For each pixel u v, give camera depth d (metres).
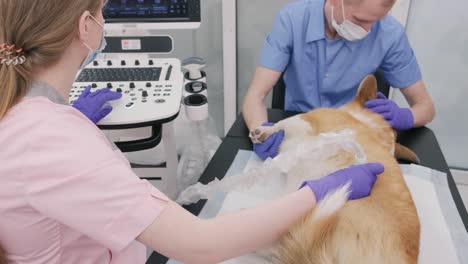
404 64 1.39
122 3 1.46
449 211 0.92
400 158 1.10
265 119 1.29
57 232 0.69
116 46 1.57
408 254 0.71
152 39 1.57
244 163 1.09
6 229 0.65
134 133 1.40
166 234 0.61
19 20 0.62
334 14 1.25
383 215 0.74
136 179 0.62
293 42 1.42
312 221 0.69
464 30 1.88
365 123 1.07
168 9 1.48
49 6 0.62
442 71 1.99
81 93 1.29
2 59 0.63
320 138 0.95
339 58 1.39
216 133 2.21
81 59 0.72
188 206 0.92
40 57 0.64
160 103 1.30
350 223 0.71
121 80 1.43
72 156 0.59
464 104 2.04
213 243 0.63
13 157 0.59
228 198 0.93
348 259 0.66
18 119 0.61
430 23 1.90
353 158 0.90
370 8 1.14
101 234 0.61
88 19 0.67
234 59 2.09
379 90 1.46
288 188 0.90
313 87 1.47
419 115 1.25
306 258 0.66
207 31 2.12
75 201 0.59
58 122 0.61
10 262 0.70
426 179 1.02
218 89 2.28
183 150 1.84
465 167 2.18
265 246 0.72
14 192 0.60
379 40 1.36
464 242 0.83
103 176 0.59
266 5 2.01
